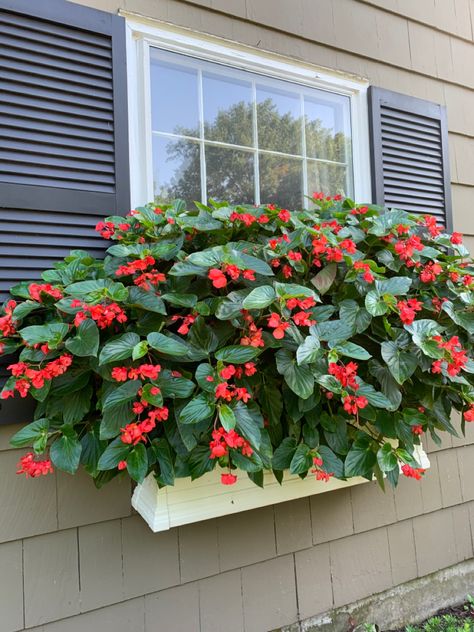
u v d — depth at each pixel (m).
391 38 1.78
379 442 1.10
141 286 0.92
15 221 1.08
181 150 1.43
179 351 0.82
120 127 1.22
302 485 1.23
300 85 1.61
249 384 0.99
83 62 1.18
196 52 1.41
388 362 1.01
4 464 1.09
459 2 1.98
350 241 1.04
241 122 1.54
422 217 1.33
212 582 1.32
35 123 1.11
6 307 0.95
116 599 1.19
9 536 1.09
